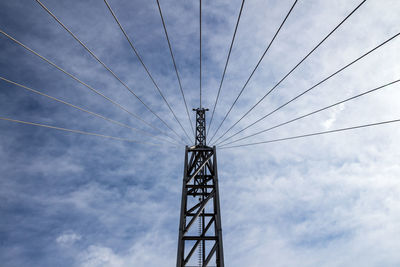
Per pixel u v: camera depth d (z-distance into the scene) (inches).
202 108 765.3
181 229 431.2
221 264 390.3
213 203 502.0
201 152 615.5
